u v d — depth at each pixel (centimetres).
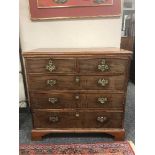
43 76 163
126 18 292
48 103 171
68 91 167
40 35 201
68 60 158
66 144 178
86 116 175
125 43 296
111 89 166
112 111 173
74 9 189
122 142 180
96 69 159
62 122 178
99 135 191
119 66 159
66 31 199
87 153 167
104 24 196
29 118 223
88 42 203
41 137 182
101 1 187
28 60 158
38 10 190
